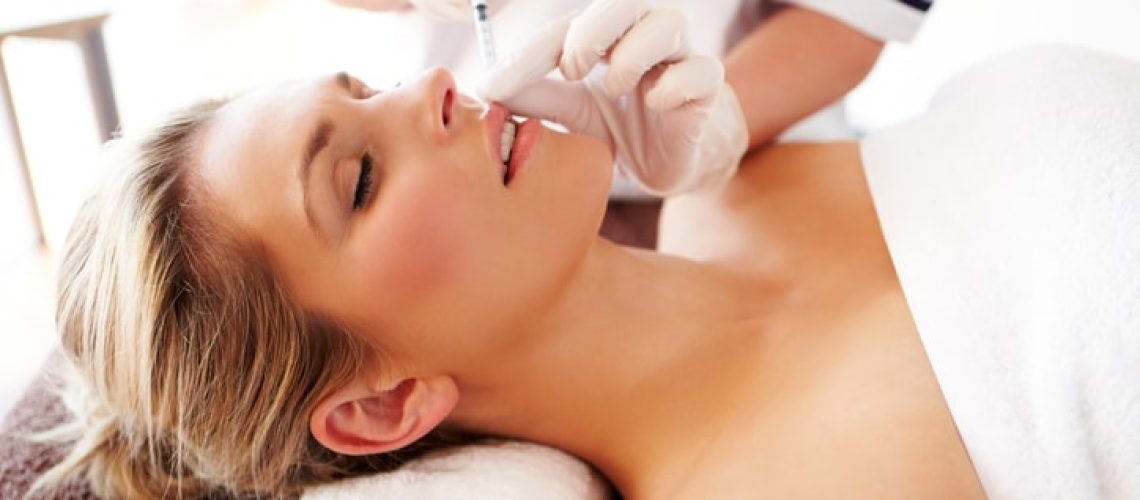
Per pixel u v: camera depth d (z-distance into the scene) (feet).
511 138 2.76
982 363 2.52
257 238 2.63
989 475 2.41
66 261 2.97
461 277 2.61
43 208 6.81
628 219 4.45
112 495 3.13
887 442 2.52
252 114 2.72
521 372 2.93
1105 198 2.51
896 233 2.98
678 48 2.72
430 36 4.07
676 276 3.11
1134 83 2.81
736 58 3.68
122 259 2.76
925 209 2.97
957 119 3.17
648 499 2.89
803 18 3.68
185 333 2.72
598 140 3.02
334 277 2.62
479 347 2.80
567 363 2.93
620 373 2.95
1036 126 2.83
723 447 2.80
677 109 2.88
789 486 2.57
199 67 7.13
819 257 3.17
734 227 3.50
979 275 2.69
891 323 2.81
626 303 2.98
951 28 5.32
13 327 6.08
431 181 2.54
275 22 7.66
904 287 2.81
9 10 6.04
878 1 3.54
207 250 2.69
